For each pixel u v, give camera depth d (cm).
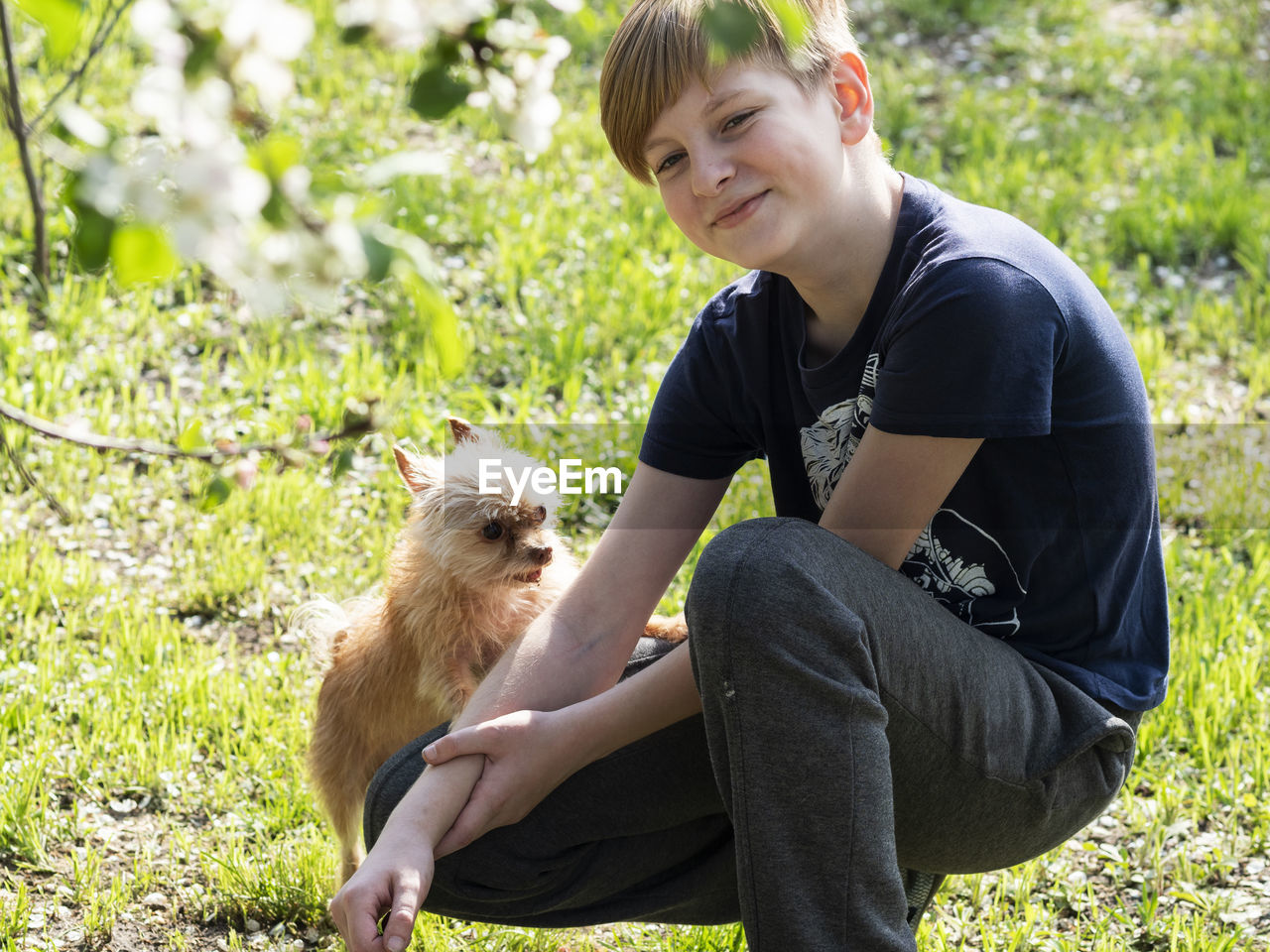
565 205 615
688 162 199
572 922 209
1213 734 318
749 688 173
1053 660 207
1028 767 194
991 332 186
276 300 99
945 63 817
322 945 262
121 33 691
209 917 267
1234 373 518
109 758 310
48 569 377
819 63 197
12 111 134
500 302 548
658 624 263
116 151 104
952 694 185
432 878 189
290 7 105
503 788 196
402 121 687
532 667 216
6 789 288
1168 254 607
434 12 114
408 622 274
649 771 204
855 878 171
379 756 284
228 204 94
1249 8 872
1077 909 268
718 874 214
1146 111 750
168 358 502
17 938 253
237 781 307
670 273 555
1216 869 277
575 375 483
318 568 392
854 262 205
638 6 200
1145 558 216
